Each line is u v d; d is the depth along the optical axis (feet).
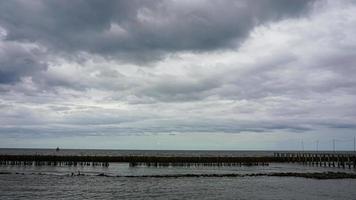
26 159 291.38
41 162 295.89
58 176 203.92
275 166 319.68
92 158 297.33
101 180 188.24
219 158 318.45
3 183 168.45
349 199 135.95
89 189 155.43
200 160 308.81
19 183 169.89
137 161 293.23
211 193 147.95
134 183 177.68
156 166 294.25
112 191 150.92
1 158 290.15
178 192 150.00
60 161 294.05
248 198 136.87
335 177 210.38
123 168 273.75
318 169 289.53
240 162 322.14
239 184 177.27
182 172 246.27
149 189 157.69
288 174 223.30
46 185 164.96
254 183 181.57
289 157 357.20
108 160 299.38
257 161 331.57
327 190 158.30
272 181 190.60
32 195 137.08
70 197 134.62
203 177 207.10
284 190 157.58
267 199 135.03
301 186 171.01
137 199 132.98
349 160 297.94
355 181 193.16
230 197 138.82
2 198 129.18
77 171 241.14
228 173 240.32
